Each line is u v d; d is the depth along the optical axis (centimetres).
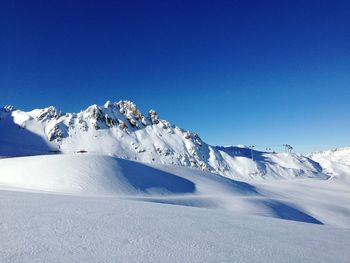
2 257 691
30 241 823
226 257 845
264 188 11825
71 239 876
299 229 1477
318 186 17688
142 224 1171
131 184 6775
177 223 1278
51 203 1512
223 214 1802
